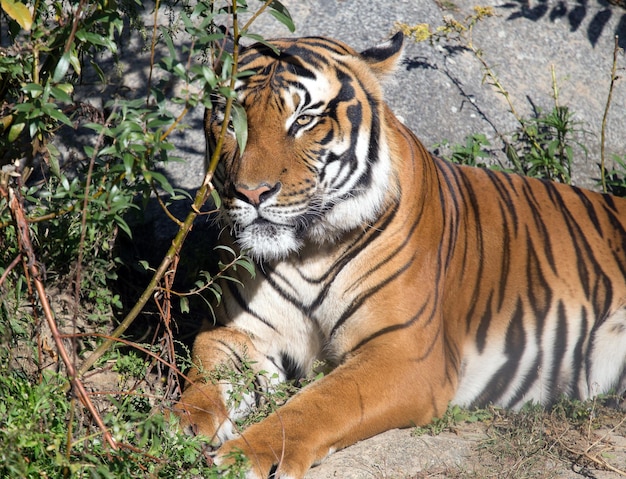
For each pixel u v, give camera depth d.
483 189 9.54
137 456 5.65
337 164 7.75
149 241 10.82
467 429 8.08
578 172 13.13
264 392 7.89
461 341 9.12
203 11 6.55
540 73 14.20
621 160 12.83
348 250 8.16
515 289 9.31
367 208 7.98
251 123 7.41
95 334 5.80
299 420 7.02
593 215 9.96
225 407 7.49
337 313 8.30
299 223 7.75
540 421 8.03
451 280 8.91
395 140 8.38
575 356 9.47
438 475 6.97
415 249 8.27
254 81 7.46
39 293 5.54
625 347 9.57
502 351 9.27
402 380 7.79
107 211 6.18
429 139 12.53
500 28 14.59
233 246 8.38
